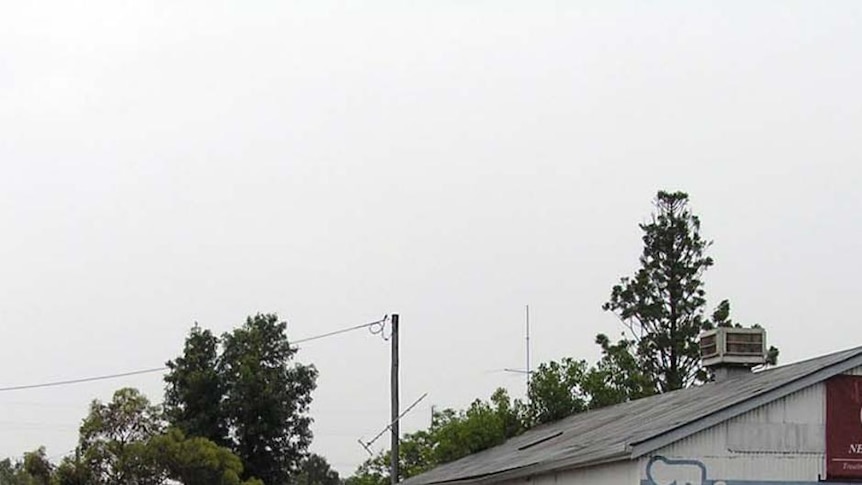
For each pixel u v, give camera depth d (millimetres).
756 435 19969
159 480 58125
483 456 36281
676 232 54500
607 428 26812
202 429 68438
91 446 58562
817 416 20156
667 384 52438
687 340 52844
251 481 61781
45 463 58375
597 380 43875
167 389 70250
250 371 69375
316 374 72125
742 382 23984
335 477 111688
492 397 44344
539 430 38938
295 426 70875
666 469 19719
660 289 54031
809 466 20000
